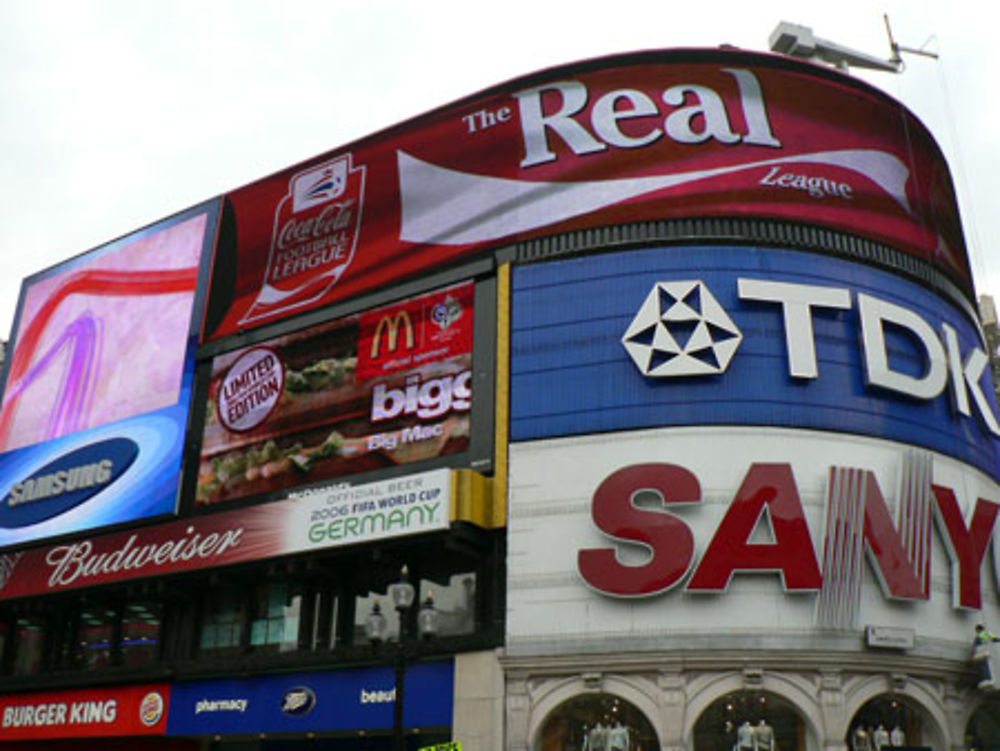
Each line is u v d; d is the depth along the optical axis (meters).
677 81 37.06
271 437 39.81
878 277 35.50
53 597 42.28
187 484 41.50
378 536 33.25
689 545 29.98
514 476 33.22
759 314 33.34
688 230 34.56
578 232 35.59
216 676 37.44
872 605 30.47
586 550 30.97
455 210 38.56
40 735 40.81
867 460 32.28
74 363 49.00
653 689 29.47
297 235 43.06
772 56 37.59
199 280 45.50
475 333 36.22
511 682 30.89
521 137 38.09
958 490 34.28
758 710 30.12
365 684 33.94
